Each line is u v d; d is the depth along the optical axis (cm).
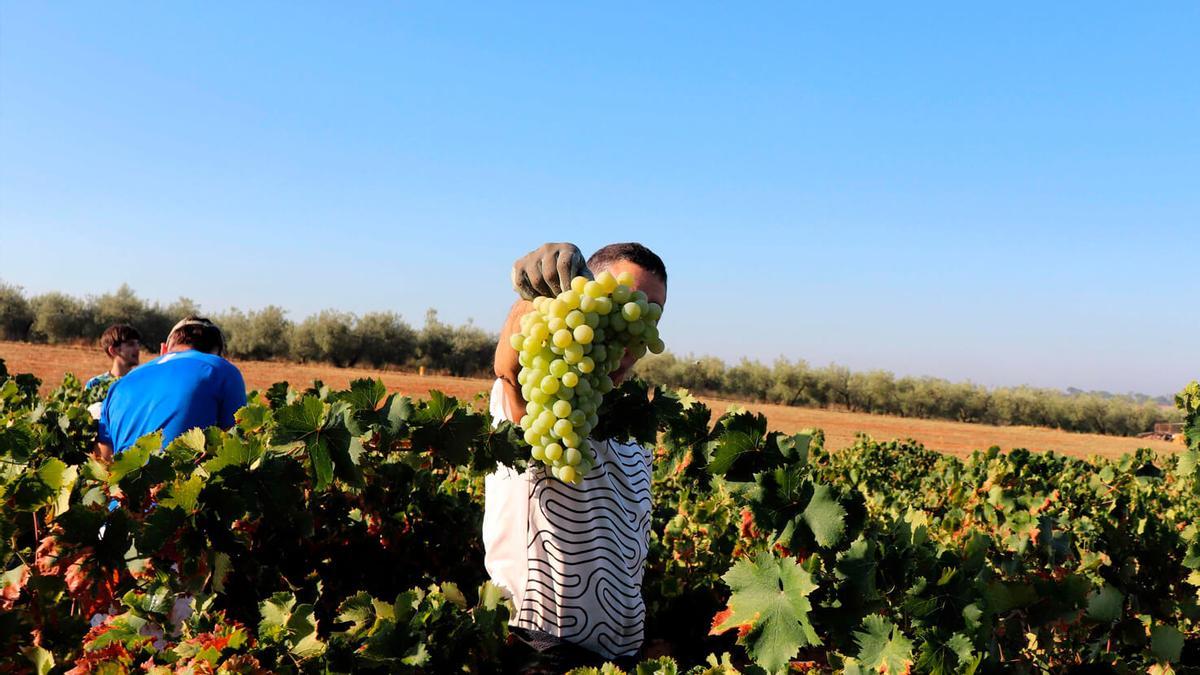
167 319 5506
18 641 223
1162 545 385
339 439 250
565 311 202
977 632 229
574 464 209
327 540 361
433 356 6009
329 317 5772
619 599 242
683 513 512
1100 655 281
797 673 245
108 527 237
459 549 388
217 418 417
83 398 812
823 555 246
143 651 211
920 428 4638
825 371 6969
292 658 210
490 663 233
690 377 6831
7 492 251
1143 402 7169
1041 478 690
